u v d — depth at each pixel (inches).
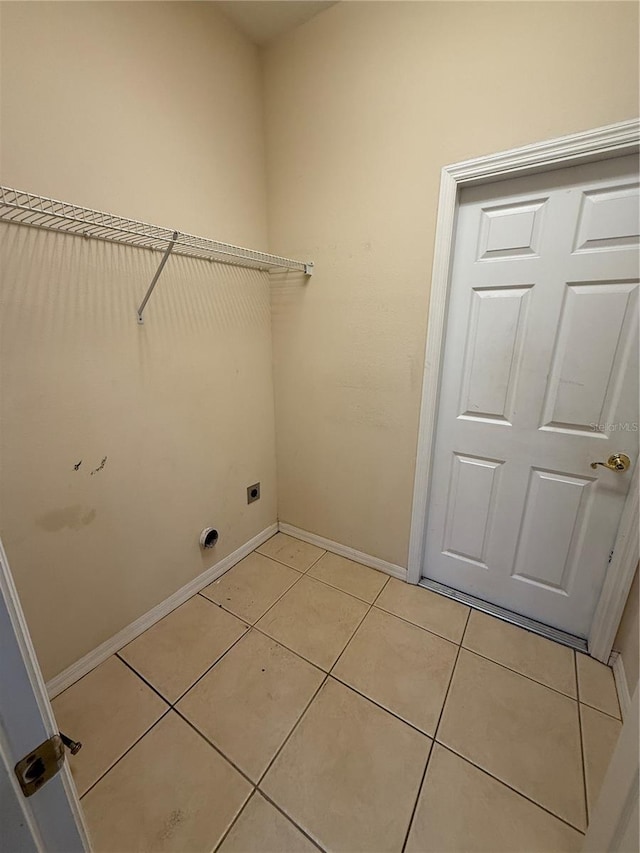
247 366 78.7
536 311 56.4
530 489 62.9
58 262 46.3
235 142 67.6
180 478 67.8
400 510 75.5
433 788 42.4
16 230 42.1
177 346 63.2
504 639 63.1
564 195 51.3
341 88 62.1
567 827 38.9
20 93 40.4
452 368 65.7
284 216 74.7
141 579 63.6
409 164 58.8
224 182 66.6
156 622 66.9
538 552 64.3
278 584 77.4
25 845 17.0
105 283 51.6
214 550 77.8
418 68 54.8
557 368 56.6
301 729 48.9
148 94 52.8
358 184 64.2
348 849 37.5
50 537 50.4
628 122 44.1
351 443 78.4
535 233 54.2
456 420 67.4
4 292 42.1
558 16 45.0
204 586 76.2
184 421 66.7
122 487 58.3
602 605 57.7
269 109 71.4
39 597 50.3
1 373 43.0
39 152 42.6
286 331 81.0
